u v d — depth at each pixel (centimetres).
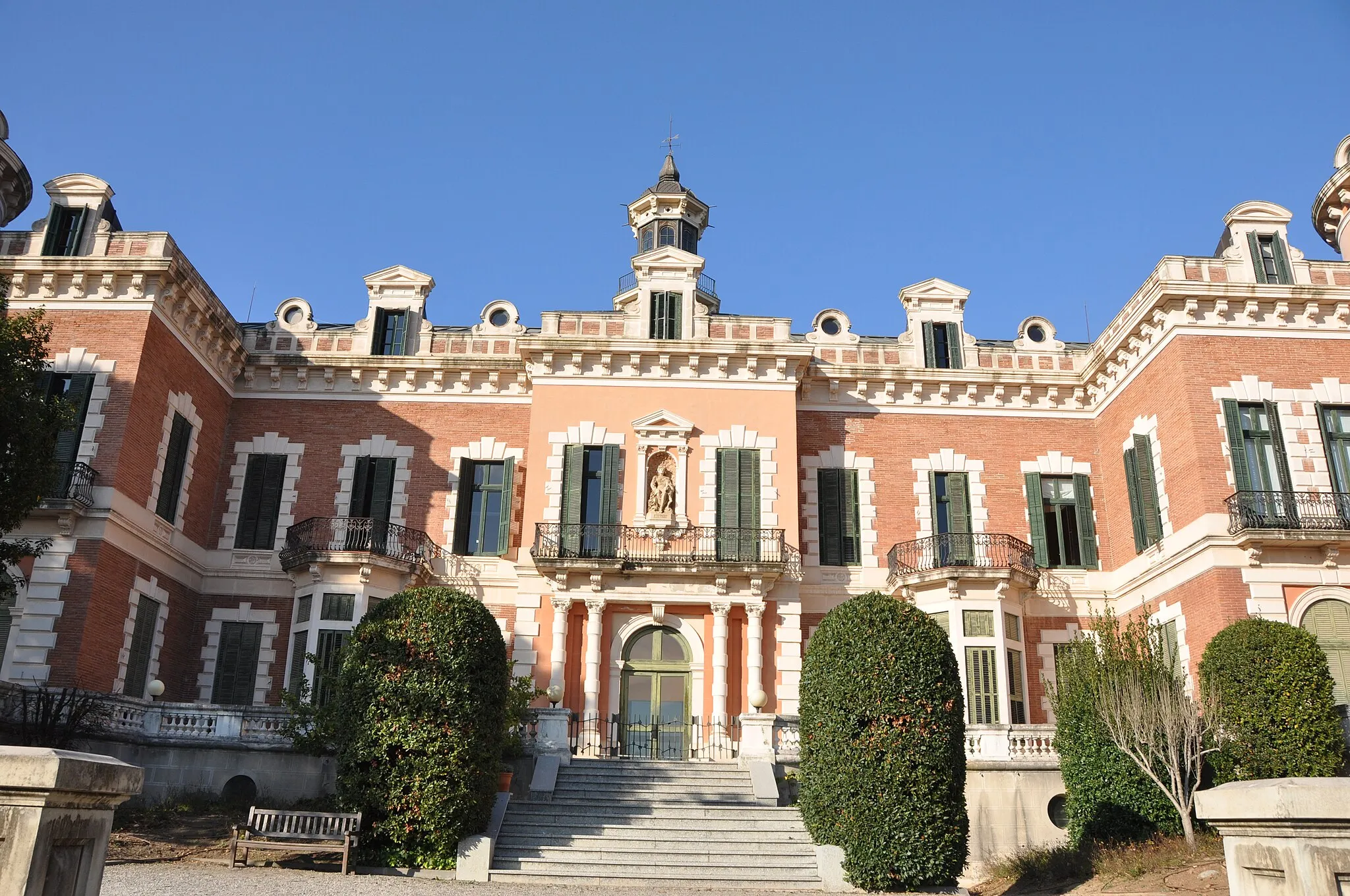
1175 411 2439
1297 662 1831
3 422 1622
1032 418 2895
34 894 540
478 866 1588
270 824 1576
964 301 2994
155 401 2406
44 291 2383
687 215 4316
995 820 2000
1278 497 2302
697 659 2523
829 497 2788
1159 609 2472
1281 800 560
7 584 1755
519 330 2923
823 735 1669
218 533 2697
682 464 2666
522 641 2503
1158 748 1795
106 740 1941
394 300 2944
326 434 2812
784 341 2802
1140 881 1580
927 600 2567
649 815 1862
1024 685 2500
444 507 2755
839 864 1606
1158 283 2470
